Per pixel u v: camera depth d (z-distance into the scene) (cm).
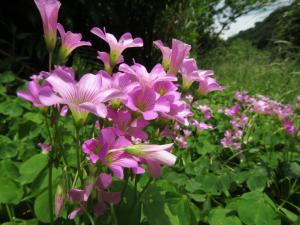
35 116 15
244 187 13
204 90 8
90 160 6
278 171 14
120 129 6
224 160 16
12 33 27
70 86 6
